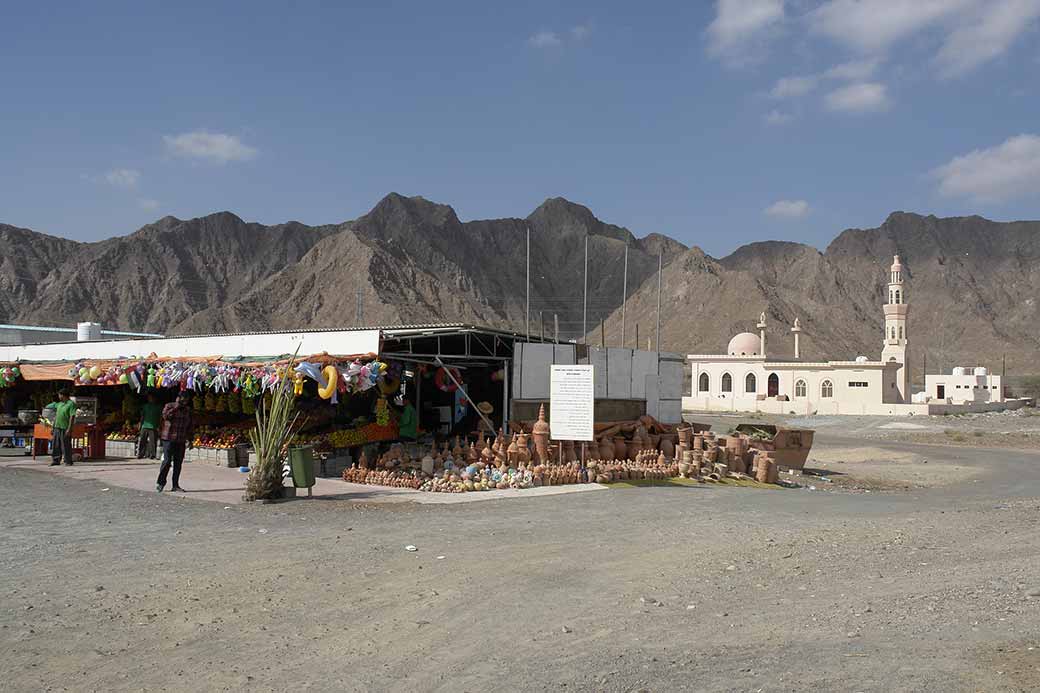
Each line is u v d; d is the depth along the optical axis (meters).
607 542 11.12
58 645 6.56
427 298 196.12
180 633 6.89
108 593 8.07
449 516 13.21
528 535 11.55
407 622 7.24
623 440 21.70
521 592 8.30
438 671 6.07
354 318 175.50
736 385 76.44
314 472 16.55
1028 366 194.25
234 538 10.95
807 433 28.20
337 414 19.73
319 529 11.74
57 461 19.88
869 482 26.83
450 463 17.84
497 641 6.76
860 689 5.61
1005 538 11.97
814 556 10.38
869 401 69.38
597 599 8.09
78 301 199.62
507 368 20.30
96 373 22.55
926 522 13.55
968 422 62.69
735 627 7.16
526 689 5.71
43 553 9.86
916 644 6.61
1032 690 5.57
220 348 20.98
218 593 8.12
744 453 23.36
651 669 6.08
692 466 20.73
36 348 26.36
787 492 19.02
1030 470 32.12
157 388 22.75
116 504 13.75
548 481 17.73
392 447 18.72
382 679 5.90
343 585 8.50
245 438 20.19
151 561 9.50
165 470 15.30
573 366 18.80
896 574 9.37
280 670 6.07
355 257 196.12
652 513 14.00
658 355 24.50
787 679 5.82
